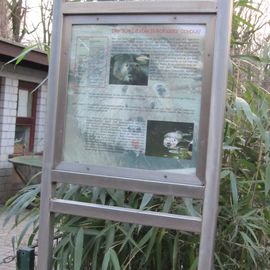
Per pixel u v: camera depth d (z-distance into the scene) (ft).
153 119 7.09
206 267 6.62
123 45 7.27
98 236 7.93
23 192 9.33
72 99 7.55
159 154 7.04
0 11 38.32
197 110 6.85
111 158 7.30
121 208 7.18
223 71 6.59
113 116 7.33
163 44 7.02
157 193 6.89
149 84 7.12
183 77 6.91
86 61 7.48
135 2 7.09
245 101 8.48
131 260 8.21
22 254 8.32
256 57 8.84
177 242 7.93
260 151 8.57
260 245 8.71
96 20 7.38
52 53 7.59
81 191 8.41
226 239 8.45
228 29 6.59
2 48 24.18
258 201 8.73
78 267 7.67
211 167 6.63
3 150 27.94
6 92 27.81
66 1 7.59
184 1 6.81
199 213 7.84
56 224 8.40
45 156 7.57
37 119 31.30
